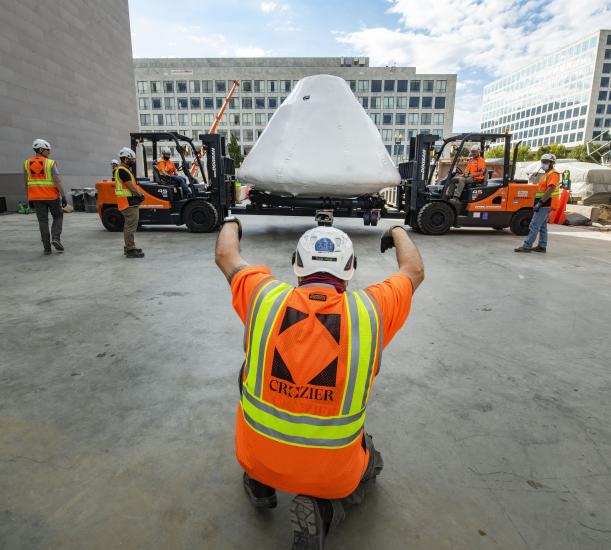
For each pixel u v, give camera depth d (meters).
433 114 78.19
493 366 3.02
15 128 13.88
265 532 1.58
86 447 2.06
